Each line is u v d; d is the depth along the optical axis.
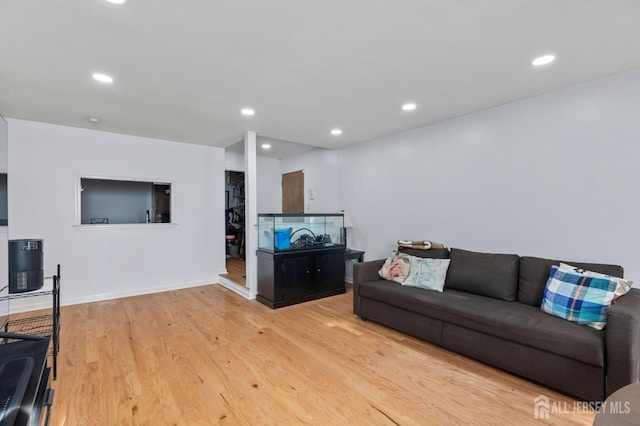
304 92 2.79
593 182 2.59
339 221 4.63
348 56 2.16
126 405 1.88
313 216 4.32
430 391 2.03
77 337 2.87
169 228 4.68
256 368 2.32
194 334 2.96
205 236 5.02
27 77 2.43
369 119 3.63
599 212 2.56
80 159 3.95
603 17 1.73
